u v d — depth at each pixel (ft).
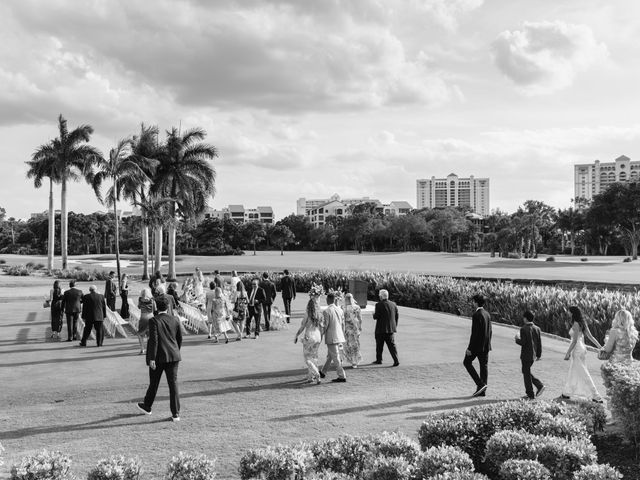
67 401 32.76
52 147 172.24
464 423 21.44
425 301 99.14
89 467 22.18
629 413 22.89
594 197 288.10
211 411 30.48
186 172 166.61
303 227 513.86
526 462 17.28
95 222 415.44
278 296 110.52
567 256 358.23
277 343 54.39
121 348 51.60
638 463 21.35
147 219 153.28
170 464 18.24
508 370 41.06
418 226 426.10
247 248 489.26
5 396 33.88
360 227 439.22
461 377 38.93
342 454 19.24
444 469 17.25
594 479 16.81
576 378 32.09
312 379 37.22
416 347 51.24
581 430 21.26
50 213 176.45
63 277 150.30
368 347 51.65
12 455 23.63
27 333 60.85
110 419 29.01
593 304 67.15
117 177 136.98
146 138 164.04
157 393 34.63
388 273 124.06
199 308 72.54
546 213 396.98
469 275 154.81
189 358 46.42
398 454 19.15
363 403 32.01
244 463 18.58
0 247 419.33
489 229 513.04
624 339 30.71
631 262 245.24
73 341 55.57
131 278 161.48
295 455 18.53
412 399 32.91
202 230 393.09
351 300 42.75
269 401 32.58
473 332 33.71
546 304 73.10
